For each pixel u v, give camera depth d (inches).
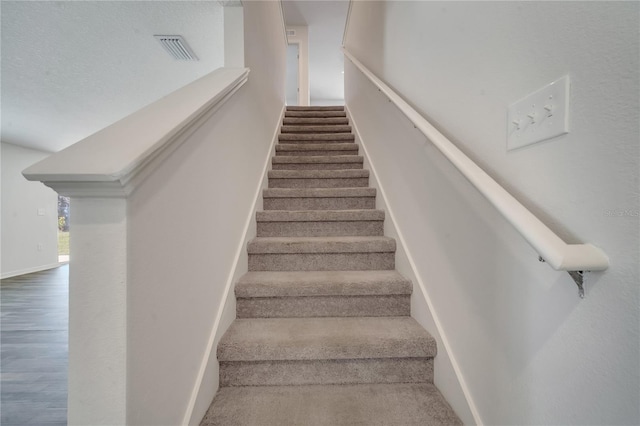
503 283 28.7
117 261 22.0
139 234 24.0
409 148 55.3
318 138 118.4
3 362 75.2
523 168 25.2
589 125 19.3
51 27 71.0
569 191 20.8
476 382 33.3
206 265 39.9
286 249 62.3
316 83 307.1
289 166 99.3
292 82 304.7
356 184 90.7
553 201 22.2
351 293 52.5
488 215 31.0
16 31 72.2
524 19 24.9
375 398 40.0
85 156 21.6
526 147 24.8
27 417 54.9
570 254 18.2
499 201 23.1
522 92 25.3
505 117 27.5
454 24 37.2
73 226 22.1
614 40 17.7
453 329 38.6
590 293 19.5
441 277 42.1
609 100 18.1
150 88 110.1
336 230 73.4
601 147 18.6
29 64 90.0
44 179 20.0
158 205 27.2
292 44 221.3
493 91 29.2
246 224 63.5
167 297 29.0
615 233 17.9
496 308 29.7
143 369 24.6
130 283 22.8
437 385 42.3
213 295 42.4
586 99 19.5
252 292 52.2
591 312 19.5
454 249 38.3
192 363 34.9
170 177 29.5
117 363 22.2
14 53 83.0
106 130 26.1
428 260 46.5
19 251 199.0
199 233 37.3
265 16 91.4
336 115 147.5
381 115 77.2
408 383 43.4
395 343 42.9
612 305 18.2
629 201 17.2
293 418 36.3
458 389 36.4
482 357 32.2
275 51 114.7
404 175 58.4
